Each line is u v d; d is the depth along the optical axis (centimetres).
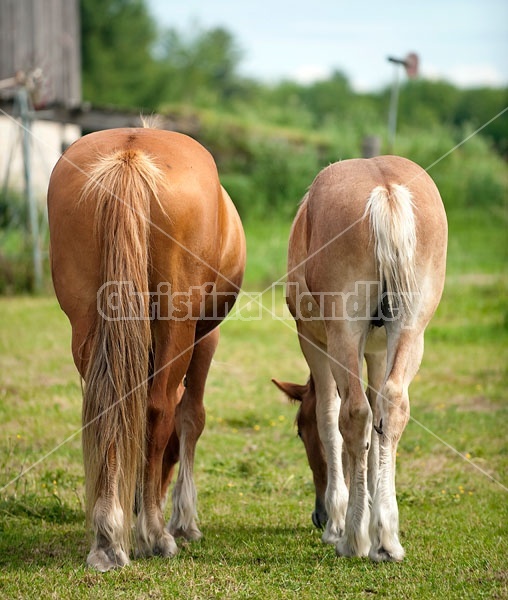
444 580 622
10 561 678
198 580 622
